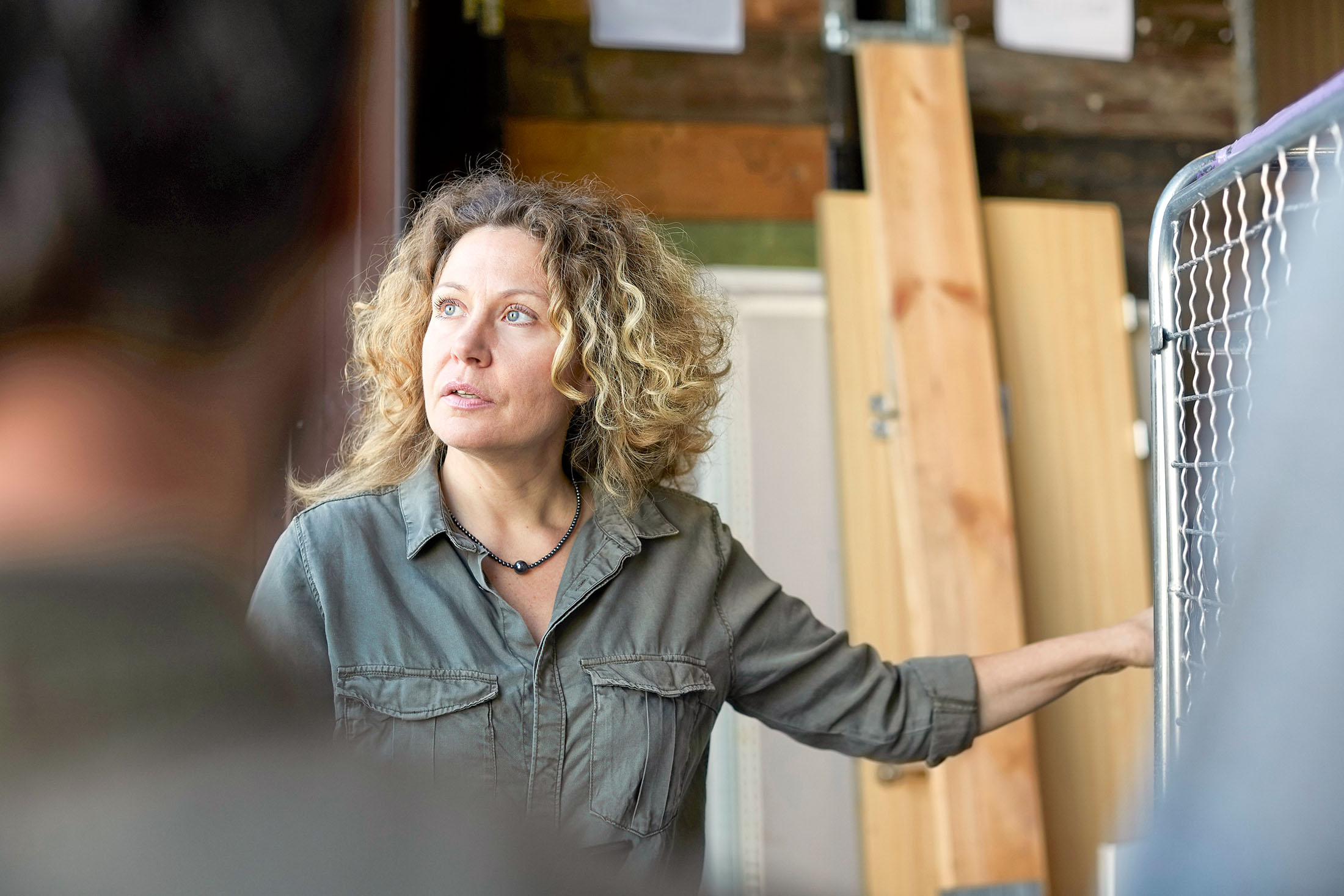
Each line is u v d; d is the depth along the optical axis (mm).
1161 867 385
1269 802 357
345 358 1566
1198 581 1105
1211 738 380
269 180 307
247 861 279
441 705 1192
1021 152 2869
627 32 2652
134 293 288
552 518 1360
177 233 293
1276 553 380
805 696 1430
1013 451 2701
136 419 290
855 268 2664
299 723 306
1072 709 2627
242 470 302
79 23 285
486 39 2604
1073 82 2908
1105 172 2906
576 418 1440
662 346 1431
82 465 285
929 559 2514
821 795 2555
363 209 1703
